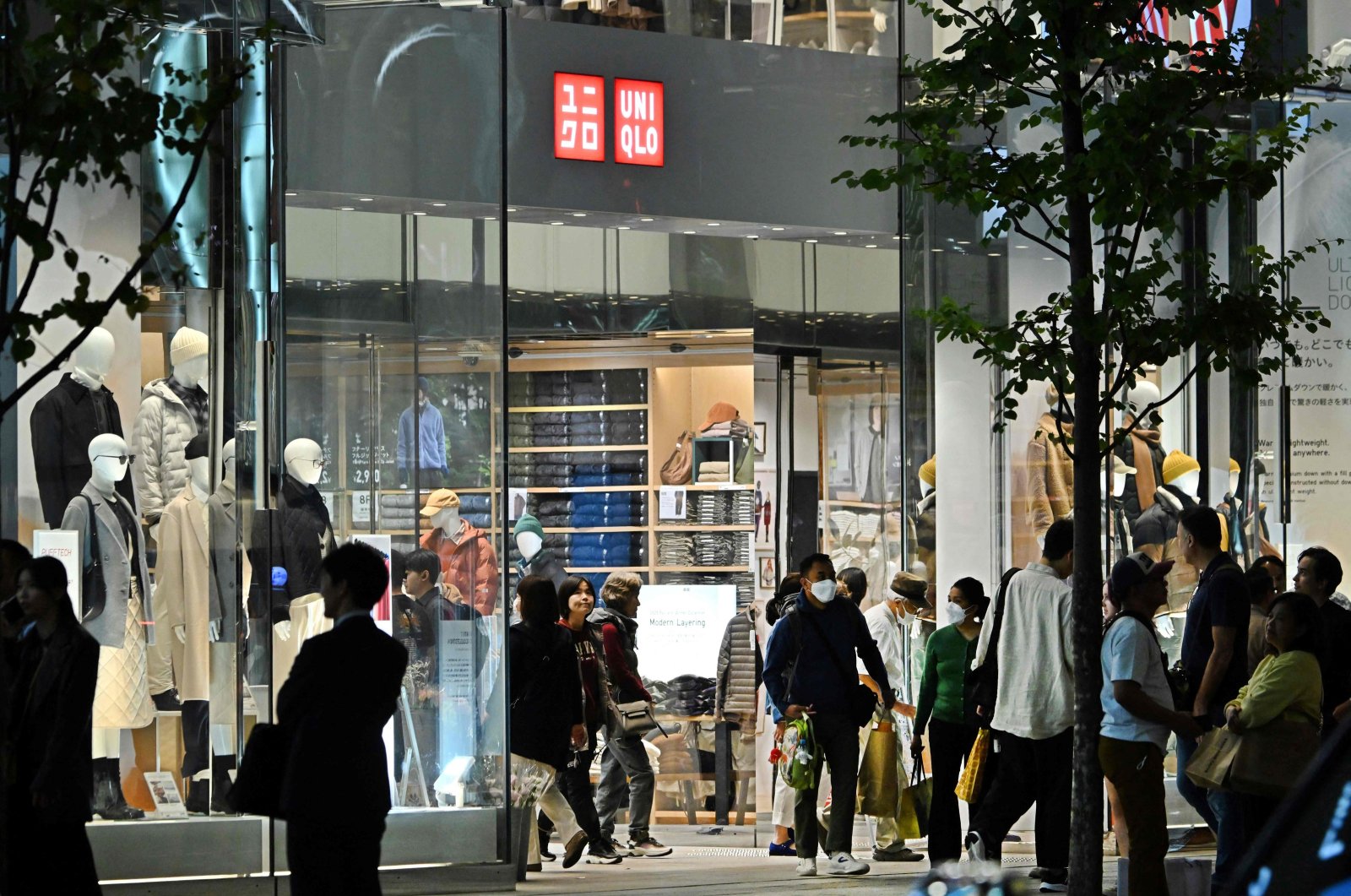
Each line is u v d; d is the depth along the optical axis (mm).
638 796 30438
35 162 22391
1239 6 30609
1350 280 31766
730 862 29266
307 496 24562
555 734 25859
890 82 30984
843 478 32719
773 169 30125
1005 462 30547
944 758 25656
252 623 23953
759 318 33094
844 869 25359
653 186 29156
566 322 33375
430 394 25344
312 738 15391
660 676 34375
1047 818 23938
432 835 24609
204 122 16703
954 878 9211
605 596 30812
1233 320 19922
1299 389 31609
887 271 31953
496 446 25484
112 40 15805
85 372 23609
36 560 17375
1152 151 19312
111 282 23719
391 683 15797
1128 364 21172
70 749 17016
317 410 24766
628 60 29000
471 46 25672
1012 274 30625
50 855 17250
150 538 23781
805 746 25188
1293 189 31516
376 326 25125
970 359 30609
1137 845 20172
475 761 24984
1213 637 21828
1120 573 20516
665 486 34312
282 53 24609
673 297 33469
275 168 24516
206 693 23766
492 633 25203
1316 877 8250
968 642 25797
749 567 33844
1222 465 30781
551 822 29812
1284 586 28625
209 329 24234
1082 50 19281
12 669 17641
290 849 15492
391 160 25281
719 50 29766
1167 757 29047
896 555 32188
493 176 25719
